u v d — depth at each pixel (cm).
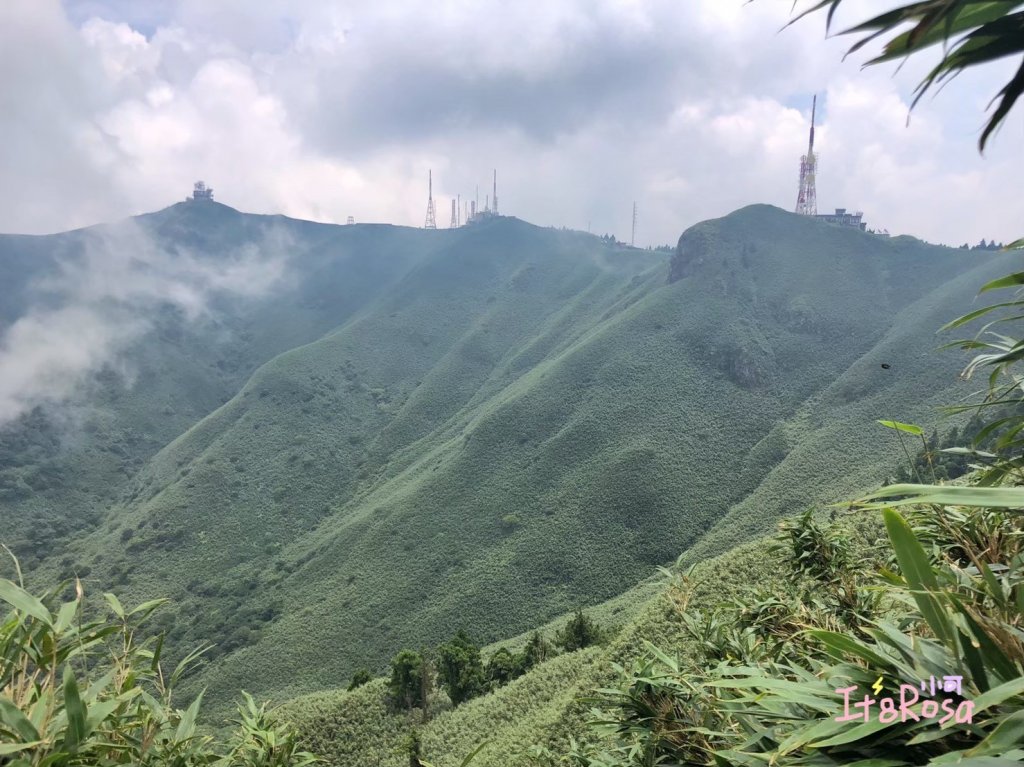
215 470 13700
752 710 200
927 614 162
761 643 382
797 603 370
